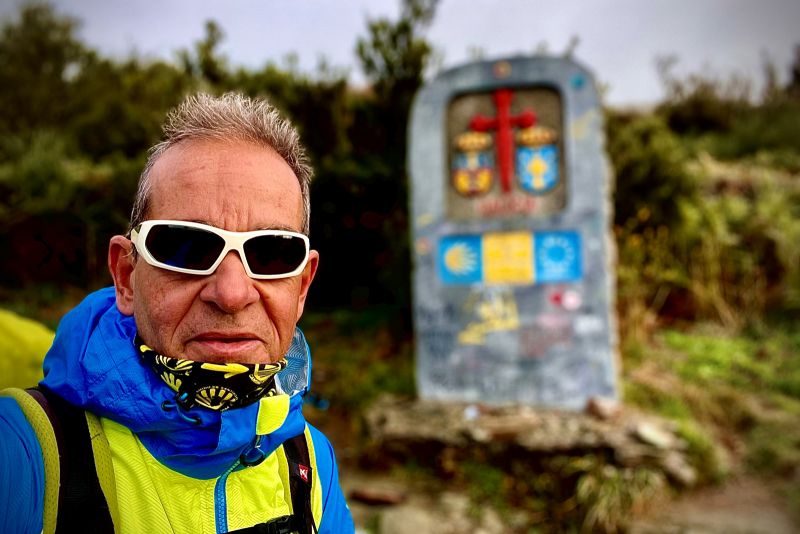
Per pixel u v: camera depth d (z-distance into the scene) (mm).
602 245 4695
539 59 4836
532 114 4875
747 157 10547
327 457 1043
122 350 777
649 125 7594
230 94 906
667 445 4121
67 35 10508
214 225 799
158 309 790
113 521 716
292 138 925
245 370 785
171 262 781
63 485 708
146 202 837
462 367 4918
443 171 5008
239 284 786
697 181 7367
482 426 4316
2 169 7680
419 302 5035
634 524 3777
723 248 7105
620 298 6488
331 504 1002
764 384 5539
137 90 9297
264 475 880
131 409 740
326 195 7035
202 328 789
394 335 6348
